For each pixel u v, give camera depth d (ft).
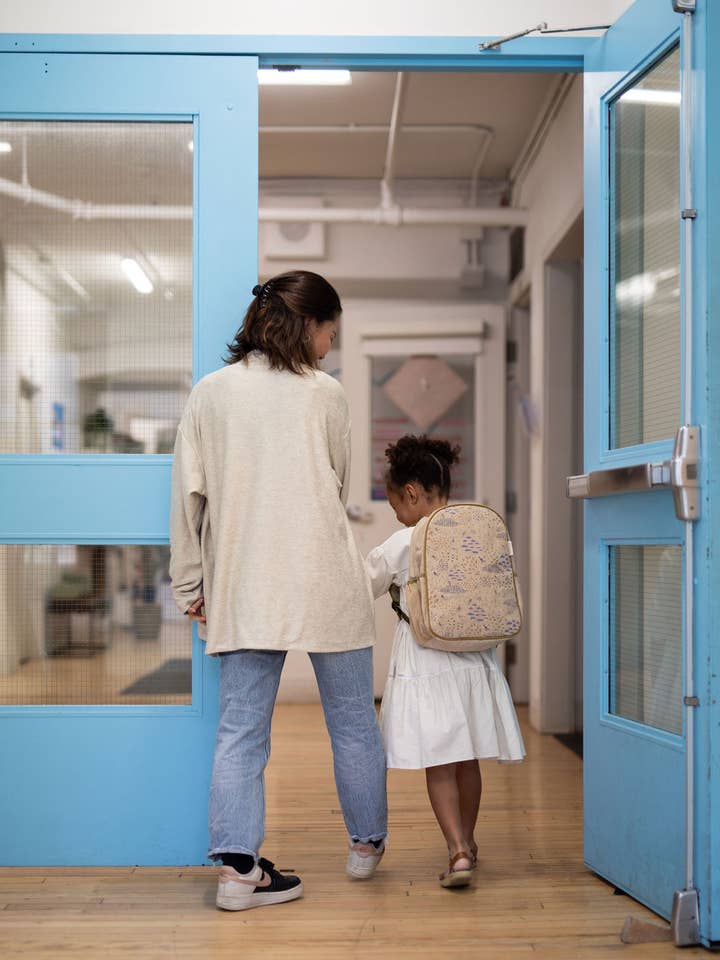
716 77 6.61
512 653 17.90
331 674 7.43
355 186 18.43
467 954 6.24
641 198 7.70
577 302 15.60
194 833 8.13
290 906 7.16
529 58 8.75
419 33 8.63
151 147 8.52
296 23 8.54
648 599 7.36
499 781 11.59
